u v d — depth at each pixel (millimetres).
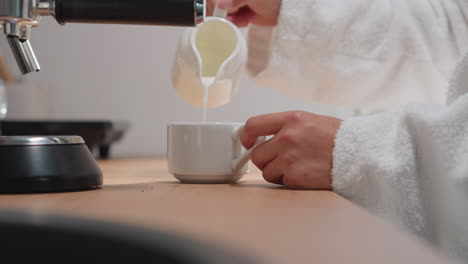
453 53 931
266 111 1557
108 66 1534
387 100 998
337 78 944
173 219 322
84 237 275
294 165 583
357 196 557
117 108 1541
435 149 504
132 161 1218
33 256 297
